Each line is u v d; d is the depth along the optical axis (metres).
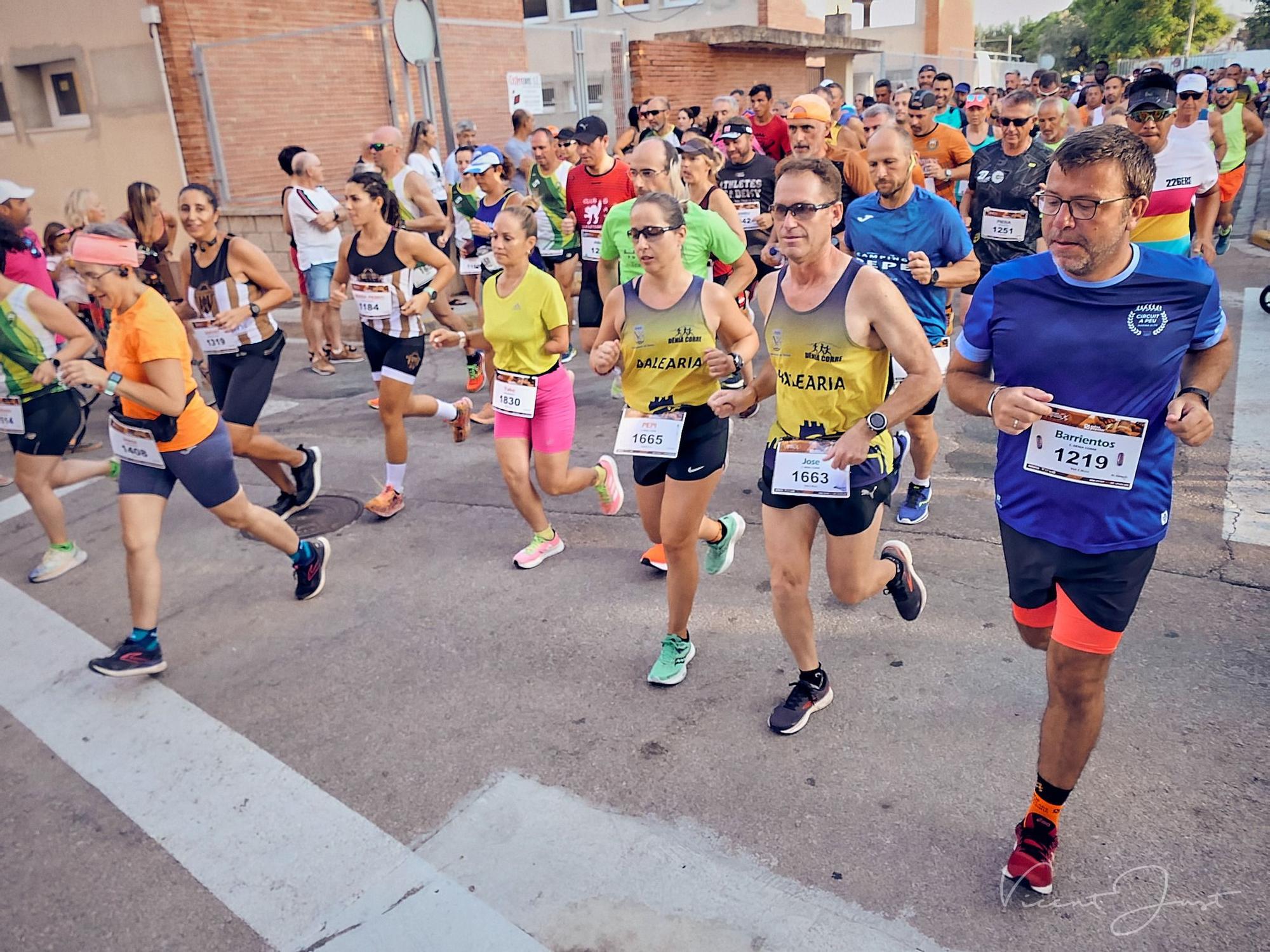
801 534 3.18
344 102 12.69
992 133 12.20
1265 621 3.85
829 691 3.50
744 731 3.46
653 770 3.28
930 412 4.70
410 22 9.33
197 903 2.88
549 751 3.44
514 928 2.68
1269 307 8.18
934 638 3.93
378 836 3.09
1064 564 2.46
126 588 5.05
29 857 3.14
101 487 6.61
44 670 4.29
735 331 3.61
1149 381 2.34
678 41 15.80
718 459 3.59
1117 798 2.97
